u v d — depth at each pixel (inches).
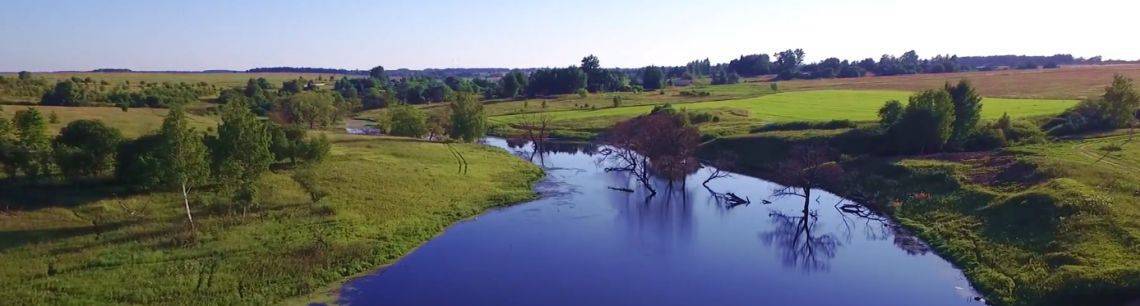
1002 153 2600.9
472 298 1455.5
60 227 1582.2
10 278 1305.4
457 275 1596.9
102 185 1893.5
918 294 1505.9
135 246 1524.4
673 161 2709.2
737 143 3440.0
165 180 1635.1
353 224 1856.5
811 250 1851.6
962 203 2091.5
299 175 2282.2
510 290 1513.3
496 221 2132.1
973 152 2731.3
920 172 2471.7
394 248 1743.4
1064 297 1337.4
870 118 3929.6
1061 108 3885.3
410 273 1599.4
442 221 2059.5
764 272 1672.0
